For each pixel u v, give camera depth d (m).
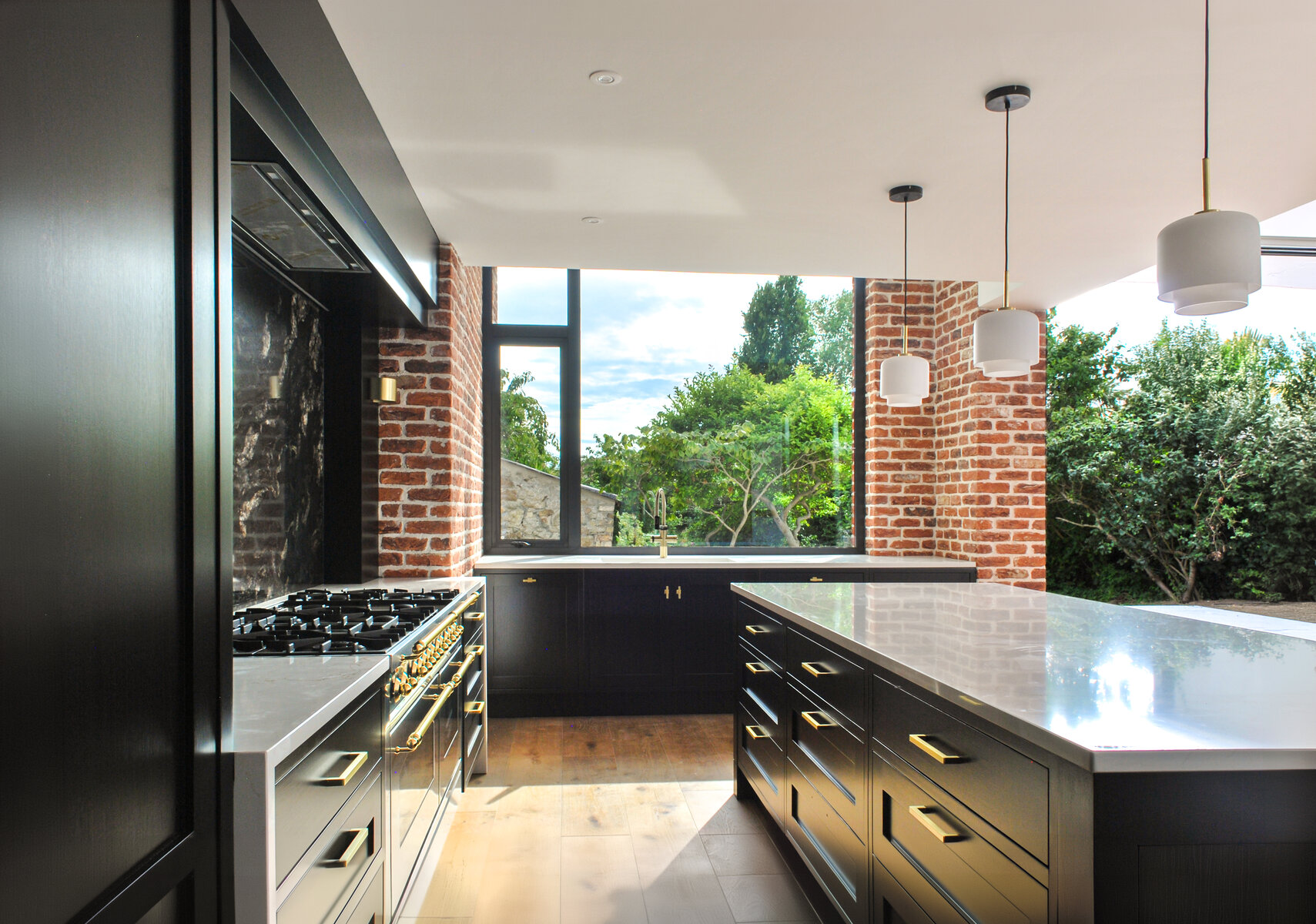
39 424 0.86
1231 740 1.19
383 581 3.77
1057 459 7.11
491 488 5.18
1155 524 6.45
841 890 2.26
